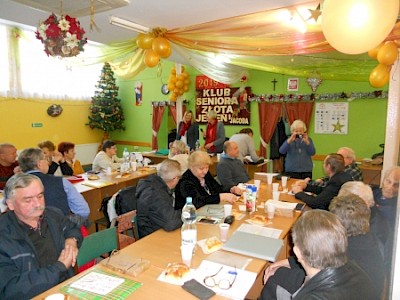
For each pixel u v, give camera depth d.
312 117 5.70
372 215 2.04
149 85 7.52
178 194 2.54
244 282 1.43
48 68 6.40
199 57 4.42
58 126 6.77
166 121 7.41
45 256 1.64
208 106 6.71
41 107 6.38
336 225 1.20
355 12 1.86
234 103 6.38
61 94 6.74
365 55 3.98
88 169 5.73
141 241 1.90
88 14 2.89
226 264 1.60
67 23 2.41
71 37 2.41
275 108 5.92
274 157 5.92
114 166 4.54
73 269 1.76
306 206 2.71
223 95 6.50
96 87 7.36
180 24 3.38
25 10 2.99
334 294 1.10
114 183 3.73
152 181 2.23
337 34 1.97
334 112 5.50
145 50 3.63
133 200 2.90
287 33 3.09
